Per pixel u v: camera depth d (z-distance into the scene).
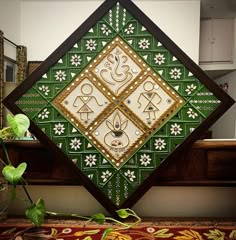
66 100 1.04
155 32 1.02
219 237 0.95
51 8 3.03
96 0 3.00
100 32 1.03
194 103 1.03
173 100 1.04
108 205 1.04
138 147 1.04
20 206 1.16
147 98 1.04
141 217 1.14
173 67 1.03
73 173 1.04
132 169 1.05
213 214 1.16
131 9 1.02
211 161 1.10
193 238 0.94
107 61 1.04
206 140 1.12
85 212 1.17
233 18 3.54
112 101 1.04
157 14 2.91
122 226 1.02
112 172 1.05
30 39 3.05
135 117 1.04
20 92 1.03
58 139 1.05
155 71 1.04
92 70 1.04
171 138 1.04
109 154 1.05
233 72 3.63
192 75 1.02
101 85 1.04
